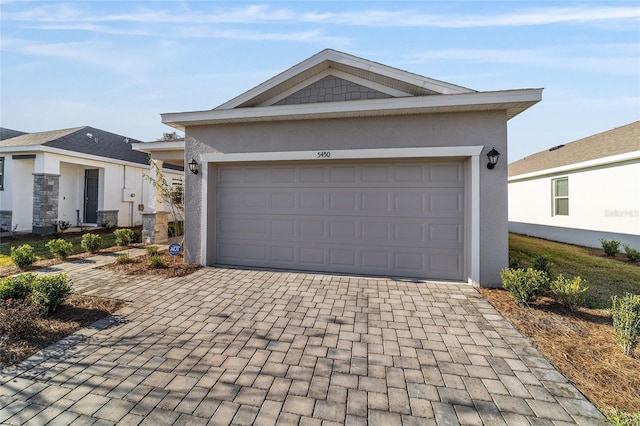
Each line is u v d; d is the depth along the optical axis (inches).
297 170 256.8
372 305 176.9
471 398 96.0
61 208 499.2
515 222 570.3
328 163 249.9
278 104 262.4
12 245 372.5
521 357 120.4
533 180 511.8
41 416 86.5
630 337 120.6
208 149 262.2
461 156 218.1
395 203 238.5
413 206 235.3
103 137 587.5
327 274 243.4
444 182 230.8
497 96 198.2
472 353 123.6
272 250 262.2
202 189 263.7
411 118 224.4
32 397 94.6
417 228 234.7
